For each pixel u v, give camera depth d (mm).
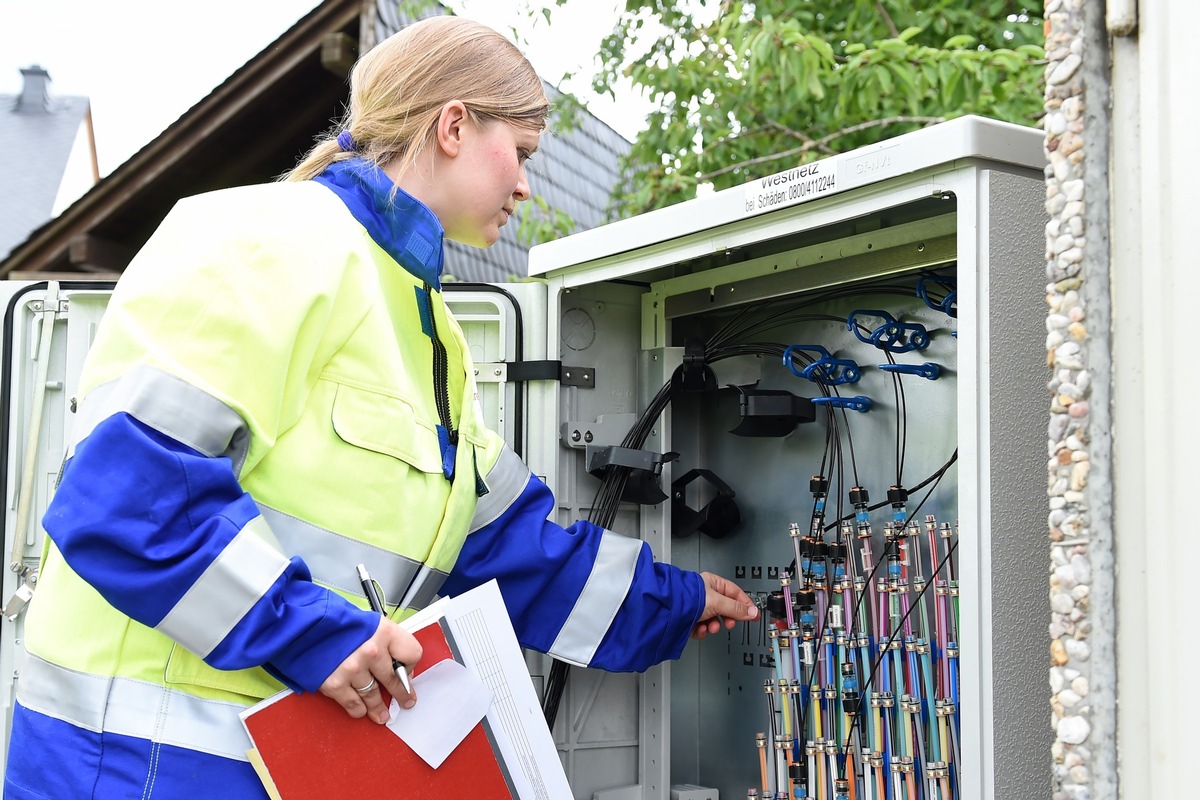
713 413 2664
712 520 2557
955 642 2000
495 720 1521
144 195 6383
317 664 1373
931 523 2061
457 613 1521
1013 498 1535
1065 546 1196
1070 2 1213
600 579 2057
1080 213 1193
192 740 1414
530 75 1724
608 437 2398
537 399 2336
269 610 1343
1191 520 1089
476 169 1662
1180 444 1103
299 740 1401
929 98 4281
